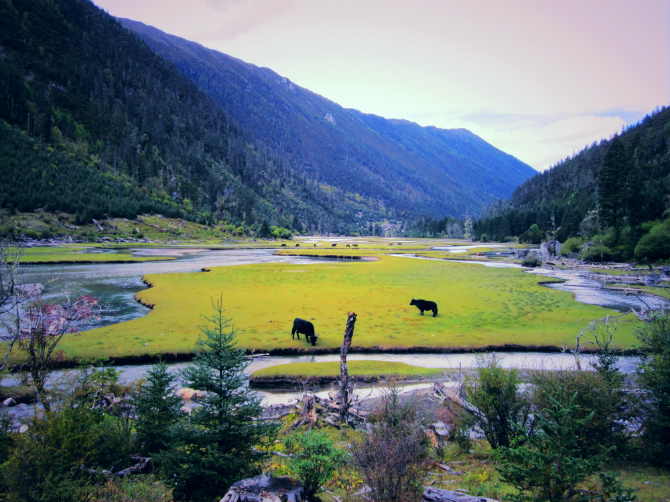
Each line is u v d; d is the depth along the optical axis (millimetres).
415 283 56375
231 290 48156
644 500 9344
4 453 10750
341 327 32844
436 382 20906
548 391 13281
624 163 95625
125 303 41344
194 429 10781
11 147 142875
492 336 30484
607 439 12859
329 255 104875
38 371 16609
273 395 21094
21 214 120438
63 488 9070
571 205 180625
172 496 10406
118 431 12781
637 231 86188
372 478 9953
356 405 19016
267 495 8914
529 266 80688
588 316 36594
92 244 114750
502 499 9031
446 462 13008
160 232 151875
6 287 18344
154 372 14211
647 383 13352
